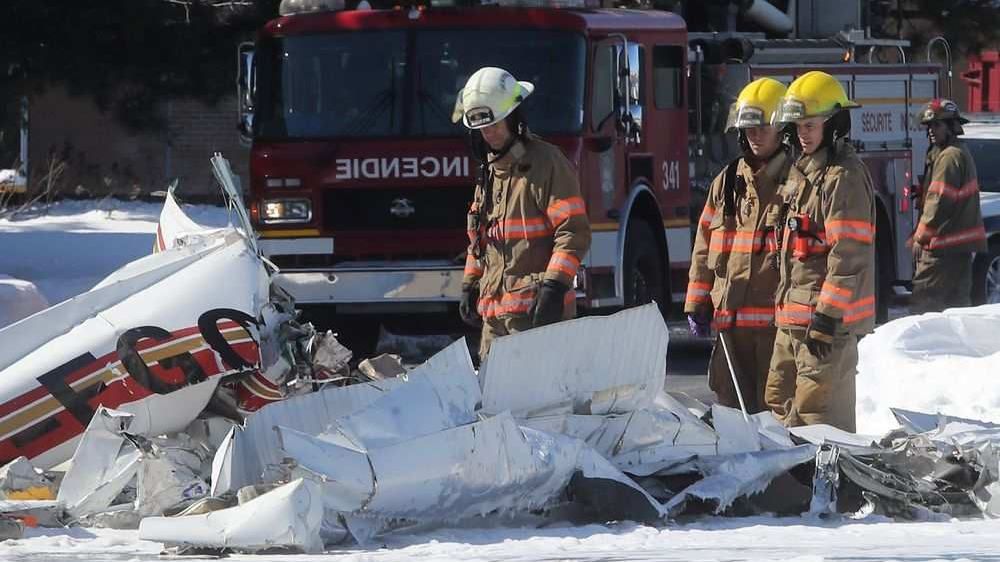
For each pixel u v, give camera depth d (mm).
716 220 27266
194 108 119312
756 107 26172
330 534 18625
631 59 44281
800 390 25859
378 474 18891
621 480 20797
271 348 24734
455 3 44906
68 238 74688
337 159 45094
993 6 100875
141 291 23984
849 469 22062
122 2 80875
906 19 98125
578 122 43531
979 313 39188
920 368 35594
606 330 22312
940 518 21859
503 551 17953
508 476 19984
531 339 21391
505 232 27406
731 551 17906
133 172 118438
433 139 44656
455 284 44438
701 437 22500
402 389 20141
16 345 23266
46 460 22812
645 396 22953
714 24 54781
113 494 20828
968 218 47656
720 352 27484
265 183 45594
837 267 25328
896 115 57469
